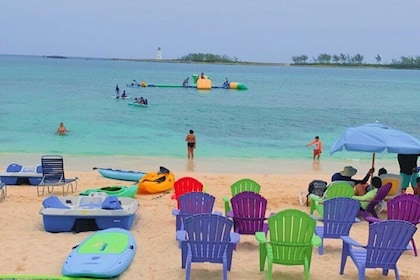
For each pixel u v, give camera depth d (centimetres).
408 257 862
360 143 1091
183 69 18700
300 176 1734
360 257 723
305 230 690
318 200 1084
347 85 10400
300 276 756
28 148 2280
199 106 4719
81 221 961
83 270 705
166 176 1414
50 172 1324
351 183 1225
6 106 4103
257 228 855
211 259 703
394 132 1134
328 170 1970
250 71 19600
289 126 3488
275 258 702
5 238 911
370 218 904
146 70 15938
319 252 859
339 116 4291
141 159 2089
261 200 838
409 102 6022
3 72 10919
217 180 1587
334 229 850
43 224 984
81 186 1446
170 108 4419
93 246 794
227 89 7494
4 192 1302
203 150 2391
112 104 4497
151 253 843
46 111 3800
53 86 6812
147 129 3038
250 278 742
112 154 2188
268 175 1731
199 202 894
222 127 3288
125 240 835
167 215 1113
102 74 11669
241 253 857
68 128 2952
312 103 5531
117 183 1506
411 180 1302
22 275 713
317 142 2203
